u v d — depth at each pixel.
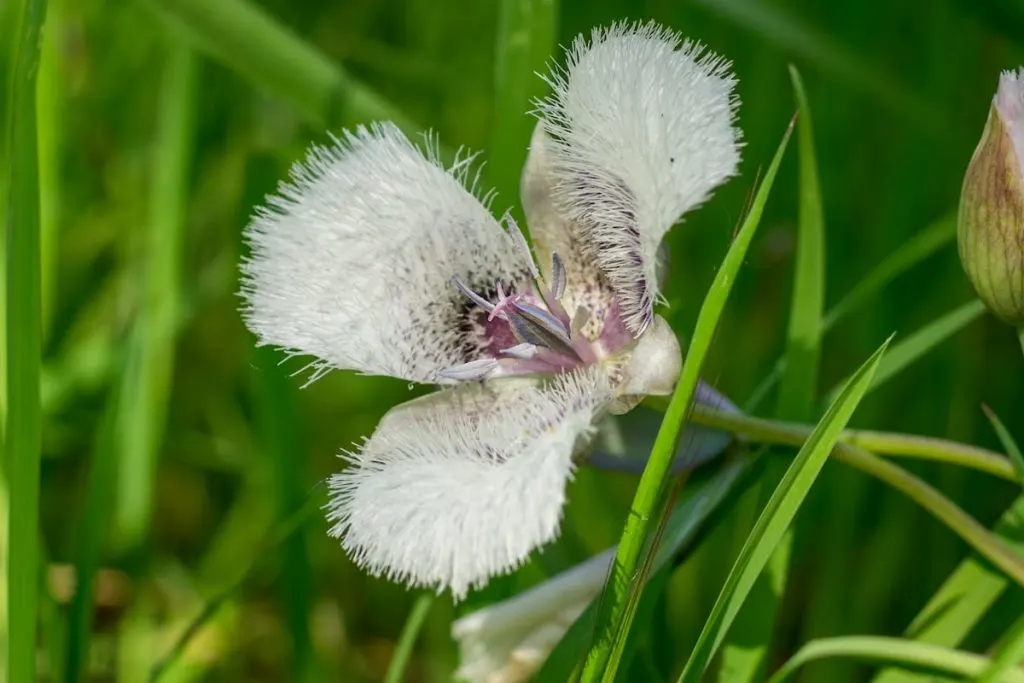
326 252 0.21
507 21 0.23
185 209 0.27
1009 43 0.27
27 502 0.21
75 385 0.27
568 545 0.24
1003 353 0.27
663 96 0.21
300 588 0.24
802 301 0.23
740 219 0.21
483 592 0.24
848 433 0.22
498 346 0.22
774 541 0.21
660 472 0.20
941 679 0.22
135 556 0.26
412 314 0.22
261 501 0.27
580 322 0.22
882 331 0.27
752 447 0.22
